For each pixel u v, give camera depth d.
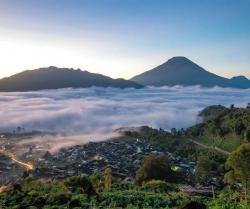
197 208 38.00
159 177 94.75
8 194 56.00
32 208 46.31
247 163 59.69
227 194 57.88
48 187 63.69
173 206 50.44
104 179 88.44
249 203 42.94
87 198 52.50
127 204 50.62
